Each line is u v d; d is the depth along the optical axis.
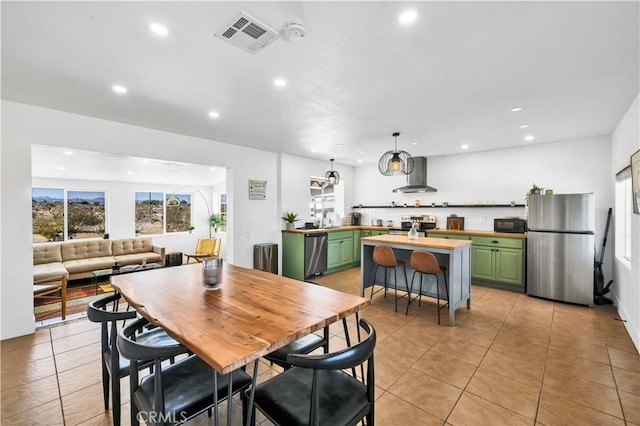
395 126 3.64
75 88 2.49
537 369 2.30
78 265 5.32
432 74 2.23
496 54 1.94
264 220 5.25
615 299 3.78
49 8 1.47
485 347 2.68
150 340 1.79
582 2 1.44
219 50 1.89
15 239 2.85
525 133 4.00
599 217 4.19
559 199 4.01
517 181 4.93
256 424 1.74
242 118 3.32
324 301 1.56
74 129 3.15
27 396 1.98
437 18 1.56
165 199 7.82
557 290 4.00
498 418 1.77
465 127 3.69
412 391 2.03
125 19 1.57
